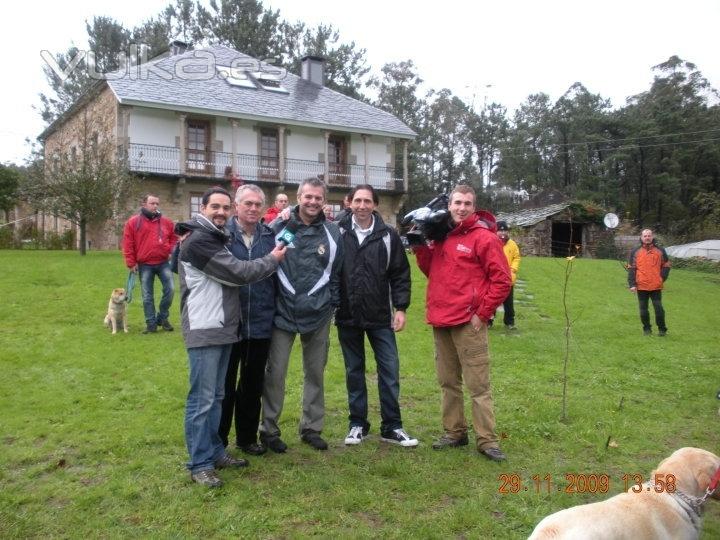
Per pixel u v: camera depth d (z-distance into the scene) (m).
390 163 29.62
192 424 3.81
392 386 4.61
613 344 8.60
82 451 4.27
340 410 5.43
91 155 17.30
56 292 10.67
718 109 50.28
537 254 30.66
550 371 6.89
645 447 4.59
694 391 6.15
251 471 4.02
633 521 2.47
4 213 27.05
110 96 23.41
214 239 3.76
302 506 3.53
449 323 4.34
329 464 4.17
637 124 50.44
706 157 49.88
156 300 10.55
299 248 4.30
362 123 27.67
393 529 3.30
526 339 8.73
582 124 52.84
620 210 48.72
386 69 48.97
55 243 21.69
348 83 46.03
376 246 4.55
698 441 4.75
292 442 4.59
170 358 6.90
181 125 22.98
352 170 28.25
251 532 3.23
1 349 7.13
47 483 3.79
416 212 4.55
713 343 8.93
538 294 13.24
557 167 55.69
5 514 3.35
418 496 3.70
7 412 5.05
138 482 3.80
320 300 4.32
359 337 4.67
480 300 4.27
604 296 13.50
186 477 3.88
